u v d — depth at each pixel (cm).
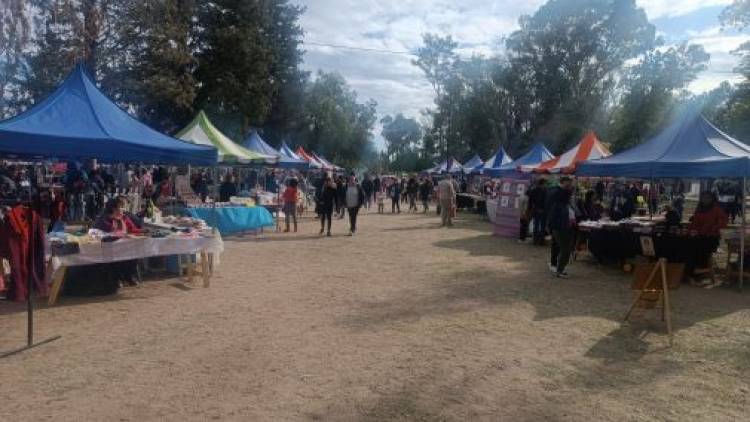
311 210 2762
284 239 1612
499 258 1304
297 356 586
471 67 6031
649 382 534
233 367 549
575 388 514
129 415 436
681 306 869
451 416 449
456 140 6394
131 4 3000
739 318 791
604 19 5356
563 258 1068
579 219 1349
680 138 1219
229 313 757
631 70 5291
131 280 924
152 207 1175
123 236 863
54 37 2830
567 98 5459
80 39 2823
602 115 5409
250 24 4188
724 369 573
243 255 1292
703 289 1020
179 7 3547
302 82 5062
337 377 529
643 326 735
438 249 1443
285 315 751
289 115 5122
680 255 1082
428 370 553
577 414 457
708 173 1077
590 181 2783
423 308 807
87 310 764
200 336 649
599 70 5497
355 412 452
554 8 5500
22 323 695
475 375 541
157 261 1058
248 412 447
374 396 485
